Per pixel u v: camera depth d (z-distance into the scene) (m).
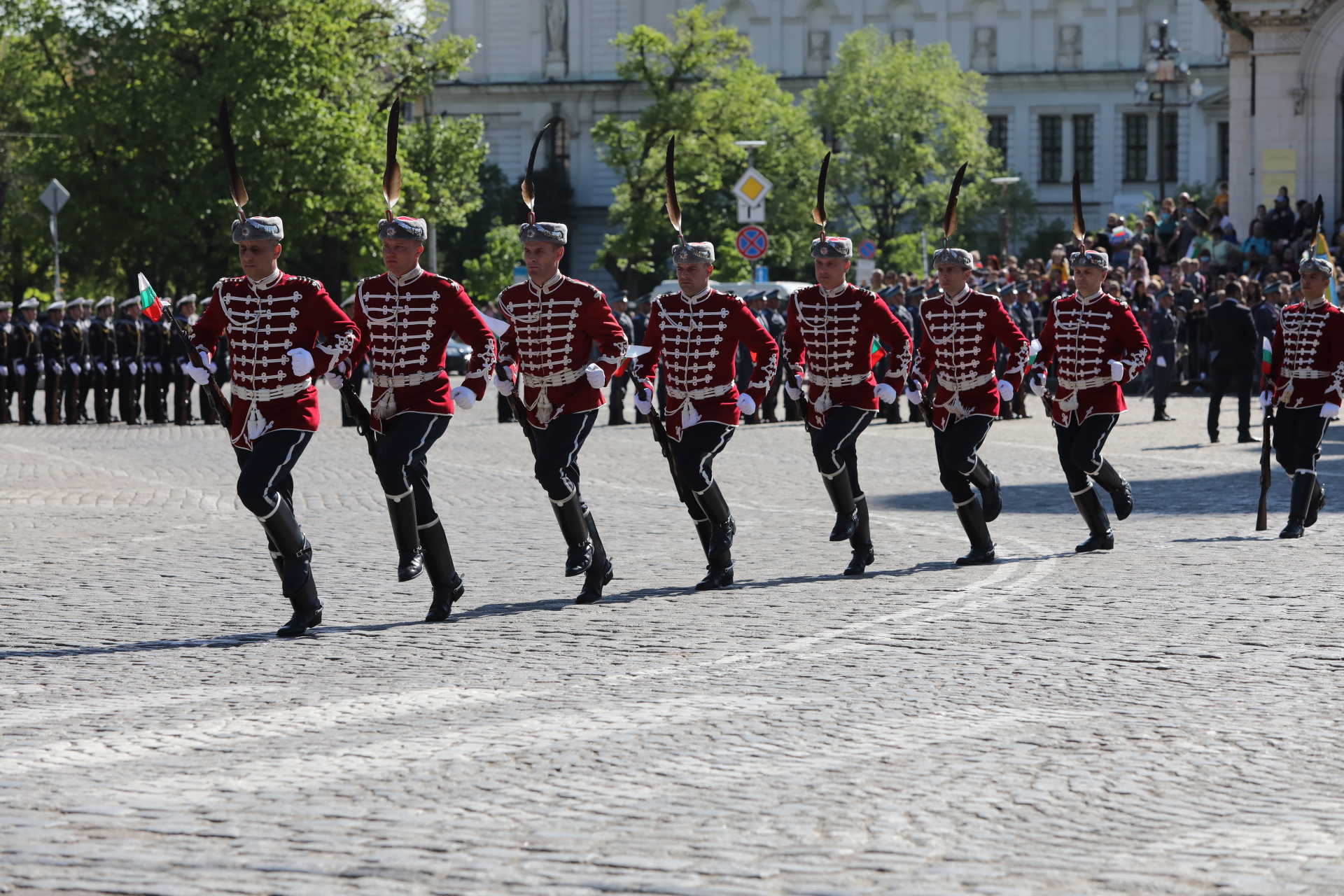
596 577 18.11
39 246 88.00
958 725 12.12
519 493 29.61
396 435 16.72
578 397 17.88
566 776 10.83
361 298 17.02
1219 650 14.77
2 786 10.65
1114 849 9.22
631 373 19.23
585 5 152.75
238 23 82.62
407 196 89.31
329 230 85.75
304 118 81.00
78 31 84.25
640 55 116.44
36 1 84.25
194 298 52.34
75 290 102.06
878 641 15.42
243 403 16.50
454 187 96.62
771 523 25.02
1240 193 69.25
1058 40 152.38
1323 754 11.27
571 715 12.54
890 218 128.00
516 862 9.05
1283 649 14.77
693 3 152.62
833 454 19.47
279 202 81.56
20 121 98.38
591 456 37.12
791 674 13.99
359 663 14.73
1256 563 19.94
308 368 15.91
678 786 10.57
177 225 81.38
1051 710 12.57
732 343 18.83
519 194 145.75
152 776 10.89
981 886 8.59
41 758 11.38
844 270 19.72
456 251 138.62
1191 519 24.48
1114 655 14.59
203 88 80.69
